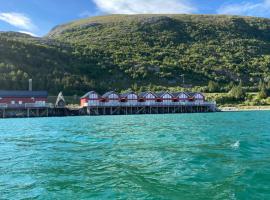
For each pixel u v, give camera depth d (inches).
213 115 3833.7
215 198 580.7
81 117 3978.8
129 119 3302.2
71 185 684.1
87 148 1196.5
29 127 2331.4
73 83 6628.9
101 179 723.4
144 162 901.8
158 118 3415.4
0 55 6953.7
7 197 619.8
